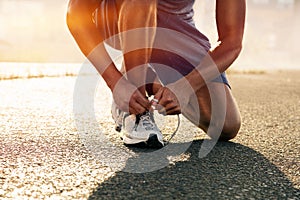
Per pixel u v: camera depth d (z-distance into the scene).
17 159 1.57
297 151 1.88
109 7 1.84
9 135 1.92
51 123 2.21
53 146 1.77
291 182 1.47
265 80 5.43
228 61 1.71
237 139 2.07
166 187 1.36
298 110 3.09
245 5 1.82
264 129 2.34
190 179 1.44
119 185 1.36
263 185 1.43
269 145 1.97
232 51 1.73
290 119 2.70
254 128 2.36
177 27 1.98
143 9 1.62
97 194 1.28
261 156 1.78
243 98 3.64
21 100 2.88
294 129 2.38
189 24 2.02
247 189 1.38
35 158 1.60
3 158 1.58
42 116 2.38
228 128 1.97
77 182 1.37
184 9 2.02
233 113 1.98
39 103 2.81
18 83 3.69
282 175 1.54
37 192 1.27
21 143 1.80
